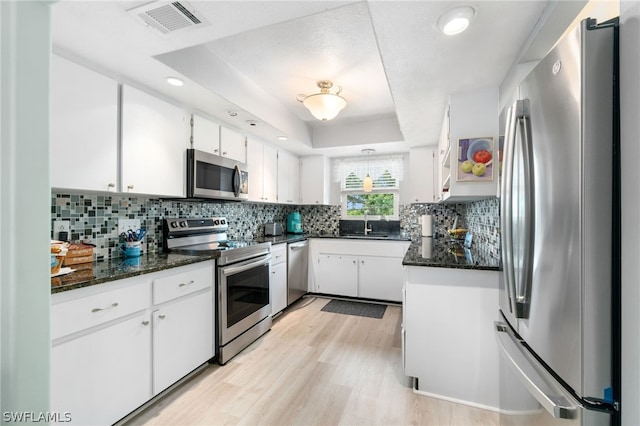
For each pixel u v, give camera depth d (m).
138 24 1.34
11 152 0.36
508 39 1.41
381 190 4.36
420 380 1.86
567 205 0.84
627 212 0.72
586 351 0.77
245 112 2.46
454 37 1.39
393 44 1.45
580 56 0.78
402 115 2.50
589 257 0.77
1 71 0.35
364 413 1.68
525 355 1.08
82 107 1.60
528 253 1.04
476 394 1.77
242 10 1.25
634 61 0.70
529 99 1.05
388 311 3.43
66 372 1.29
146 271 1.64
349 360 2.27
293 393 1.86
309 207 4.73
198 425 1.58
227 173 2.65
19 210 0.37
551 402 0.84
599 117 0.77
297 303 3.75
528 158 1.05
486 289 1.76
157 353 1.73
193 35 1.43
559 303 0.88
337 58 2.15
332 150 3.99
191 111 2.36
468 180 1.97
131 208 2.18
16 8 0.36
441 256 2.10
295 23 1.75
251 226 3.69
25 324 0.37
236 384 1.95
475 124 1.97
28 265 0.38
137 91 1.91
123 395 1.53
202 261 2.08
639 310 0.68
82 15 1.27
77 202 1.85
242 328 2.43
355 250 3.85
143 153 1.94
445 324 1.83
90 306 1.38
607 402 0.76
